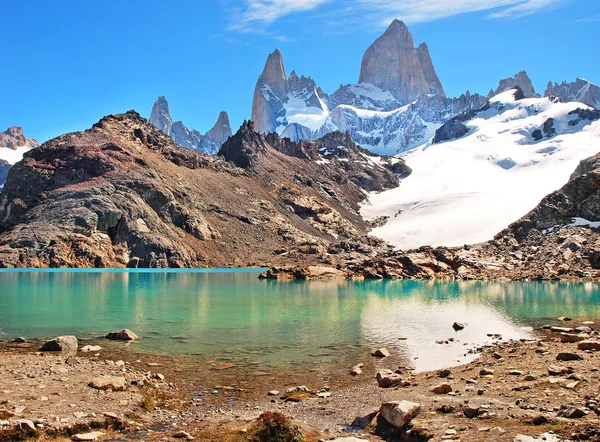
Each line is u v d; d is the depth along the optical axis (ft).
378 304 215.51
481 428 59.88
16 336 136.15
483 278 389.19
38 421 64.85
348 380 91.30
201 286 315.37
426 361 105.29
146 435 64.08
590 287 305.53
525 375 83.56
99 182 604.90
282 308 200.85
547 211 487.20
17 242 509.35
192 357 110.42
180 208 627.05
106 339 131.54
